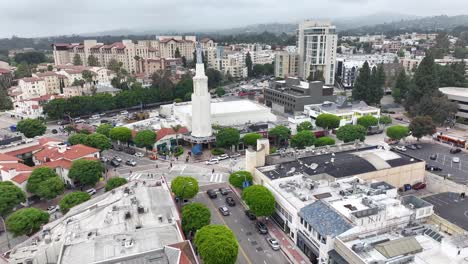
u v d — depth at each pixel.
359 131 165.50
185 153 165.12
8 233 100.44
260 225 100.38
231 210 111.94
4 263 68.31
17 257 71.50
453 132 192.25
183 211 92.56
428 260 68.25
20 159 138.88
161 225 78.81
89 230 77.62
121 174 140.75
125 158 159.38
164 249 67.81
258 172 115.38
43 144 156.75
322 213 85.69
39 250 71.56
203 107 165.12
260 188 100.44
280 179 107.50
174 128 173.25
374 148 138.62
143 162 154.38
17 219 89.25
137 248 69.88
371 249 72.12
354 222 79.44
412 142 178.12
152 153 164.50
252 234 98.44
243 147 170.50
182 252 65.31
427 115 191.62
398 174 120.00
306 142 157.88
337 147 140.25
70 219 83.69
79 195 101.69
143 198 92.56
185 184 108.38
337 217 82.88
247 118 192.75
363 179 113.25
